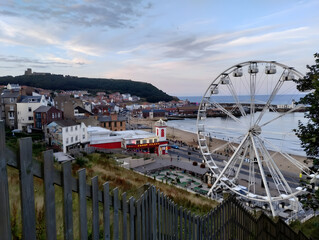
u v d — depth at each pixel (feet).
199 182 118.21
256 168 163.84
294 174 150.61
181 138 313.73
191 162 170.30
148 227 12.86
